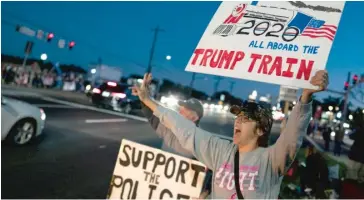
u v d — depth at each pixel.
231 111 1.78
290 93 6.60
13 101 7.02
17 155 6.12
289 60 1.71
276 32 1.80
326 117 35.59
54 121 10.48
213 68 1.88
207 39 1.97
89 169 5.93
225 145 1.77
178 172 2.32
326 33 1.69
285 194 4.95
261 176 1.60
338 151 15.46
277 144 1.59
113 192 2.45
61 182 5.00
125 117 15.37
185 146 1.86
